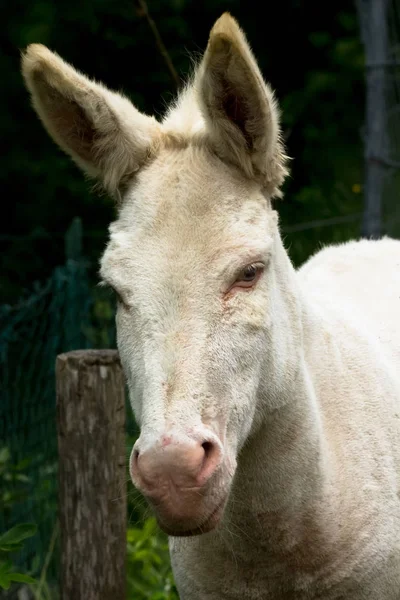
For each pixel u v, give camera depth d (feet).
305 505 13.87
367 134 29.30
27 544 21.70
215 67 12.39
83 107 13.08
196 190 12.57
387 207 30.17
